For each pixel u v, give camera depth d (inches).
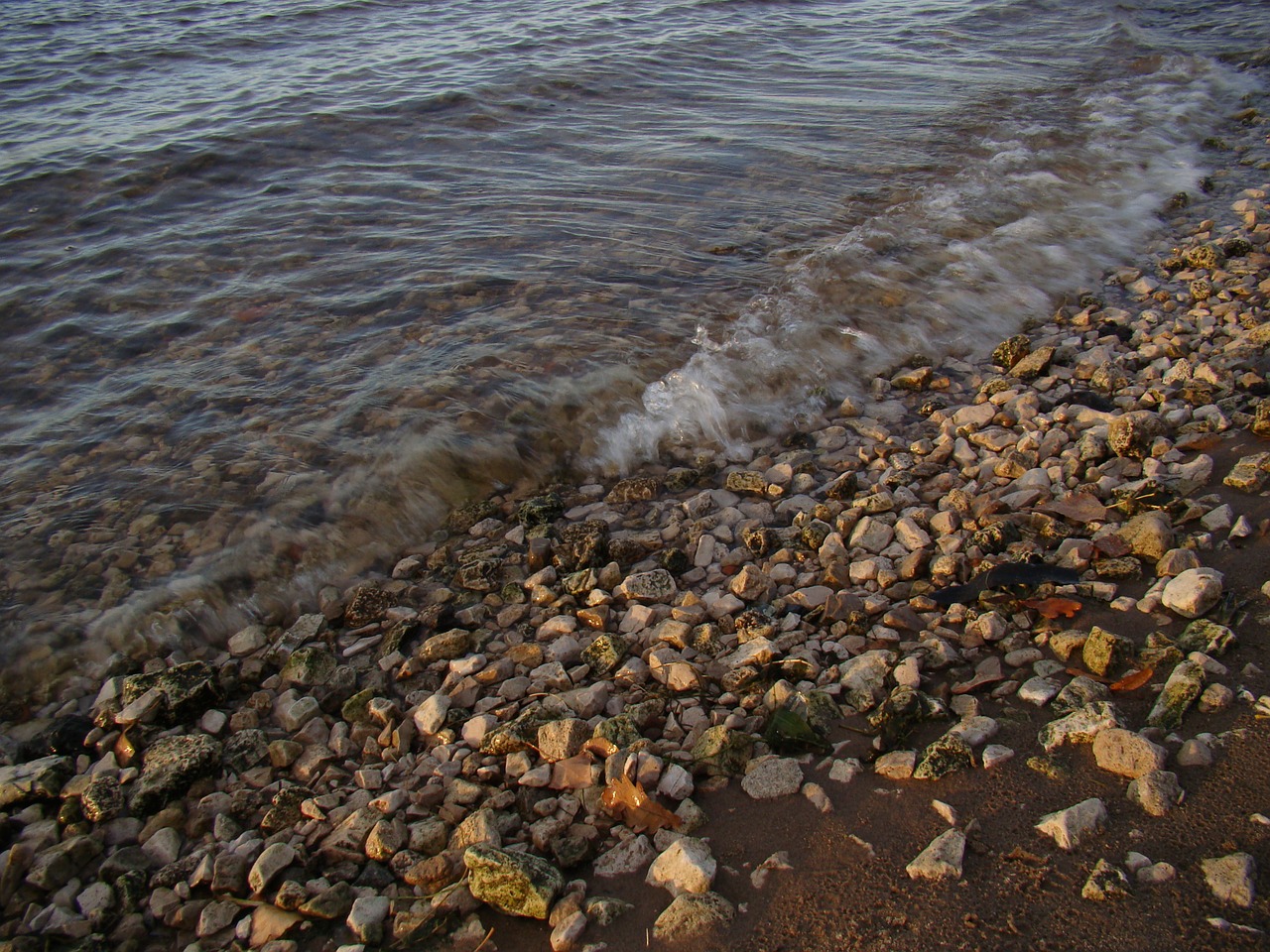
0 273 123.0
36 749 71.2
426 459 92.4
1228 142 167.6
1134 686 65.2
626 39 224.7
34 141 164.4
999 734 64.1
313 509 88.0
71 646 77.5
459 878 60.6
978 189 146.0
